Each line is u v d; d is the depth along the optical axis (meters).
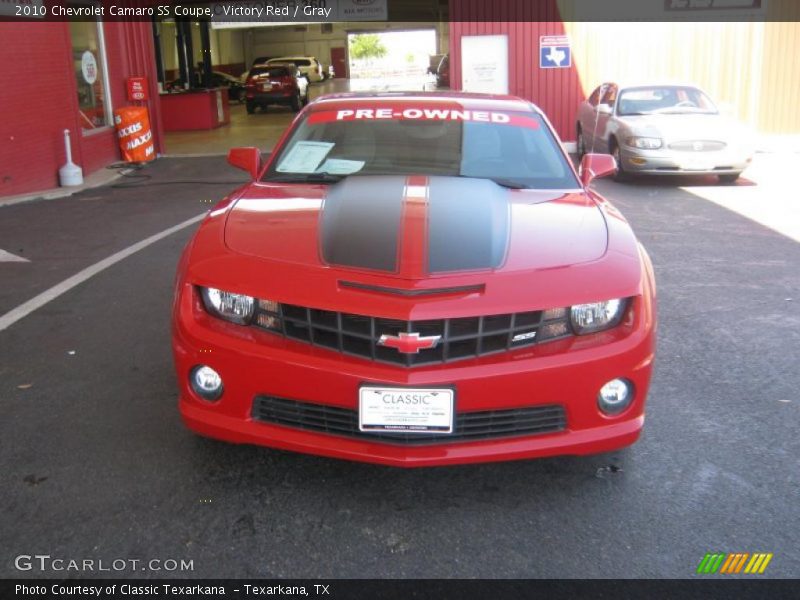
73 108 12.90
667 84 13.12
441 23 45.75
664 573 2.77
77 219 9.48
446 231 3.30
